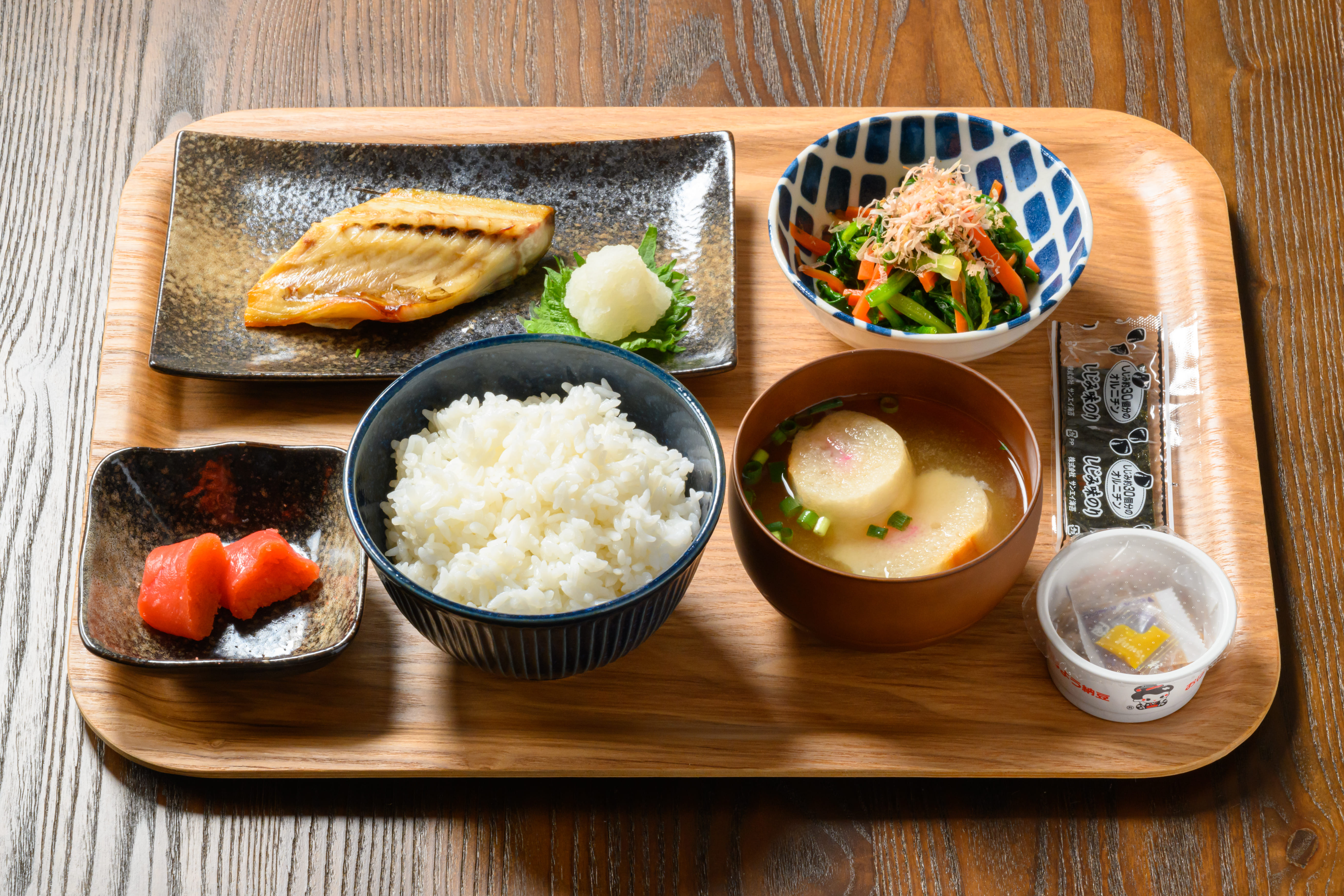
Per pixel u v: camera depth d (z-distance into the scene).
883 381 0.74
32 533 0.78
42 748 0.73
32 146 0.92
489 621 0.66
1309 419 0.82
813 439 0.73
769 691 0.72
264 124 0.88
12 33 0.96
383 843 0.71
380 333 0.82
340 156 0.86
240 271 0.84
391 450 0.72
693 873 0.71
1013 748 0.71
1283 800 0.72
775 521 0.72
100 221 0.89
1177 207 0.84
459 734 0.71
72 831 0.71
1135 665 0.70
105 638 0.71
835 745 0.71
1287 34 0.95
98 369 0.82
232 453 0.74
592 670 0.72
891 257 0.78
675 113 0.88
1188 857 0.71
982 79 0.94
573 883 0.71
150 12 0.97
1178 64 0.94
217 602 0.73
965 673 0.72
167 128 0.93
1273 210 0.88
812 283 0.81
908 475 0.72
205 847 0.71
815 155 0.82
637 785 0.72
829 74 0.94
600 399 0.73
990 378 0.80
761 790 0.72
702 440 0.71
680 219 0.85
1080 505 0.76
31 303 0.86
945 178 0.80
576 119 0.88
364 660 0.73
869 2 0.97
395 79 0.95
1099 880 0.71
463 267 0.81
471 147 0.86
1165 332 0.81
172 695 0.72
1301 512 0.79
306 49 0.96
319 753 0.71
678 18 0.97
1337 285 0.85
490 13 0.97
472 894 0.70
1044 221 0.81
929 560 0.70
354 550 0.73
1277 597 0.77
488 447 0.71
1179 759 0.70
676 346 0.80
